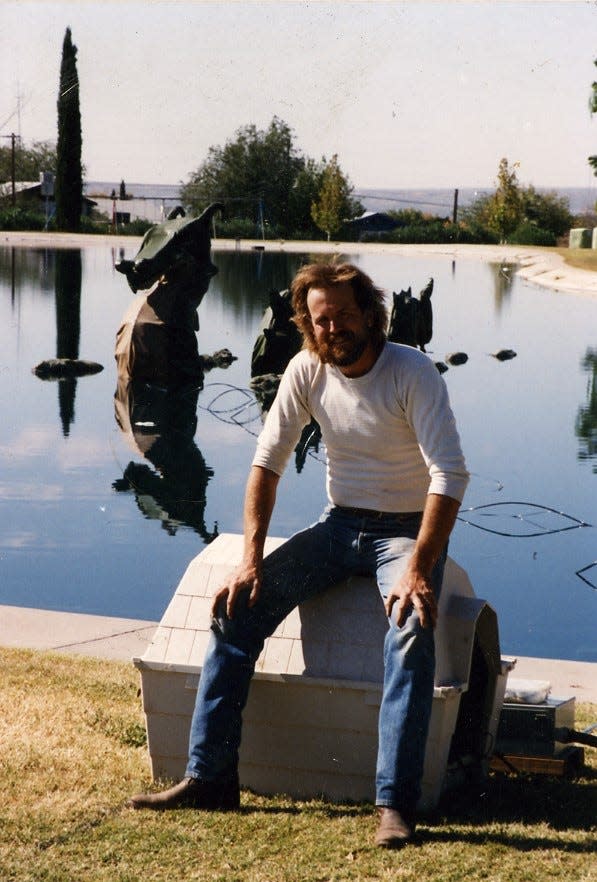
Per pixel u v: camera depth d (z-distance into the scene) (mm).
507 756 3082
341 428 2865
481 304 23656
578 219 45625
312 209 39156
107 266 30062
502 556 6855
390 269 30297
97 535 7199
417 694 2576
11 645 4445
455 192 46438
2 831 2537
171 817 2658
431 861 2410
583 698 4047
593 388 14055
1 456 9547
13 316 20234
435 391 2773
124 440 10469
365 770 2803
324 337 2768
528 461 9656
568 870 2369
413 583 2621
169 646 2883
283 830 2590
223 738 2723
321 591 2855
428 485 2877
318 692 2793
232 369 15273
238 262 31438
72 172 40062
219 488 8625
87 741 3168
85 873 2344
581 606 5910
